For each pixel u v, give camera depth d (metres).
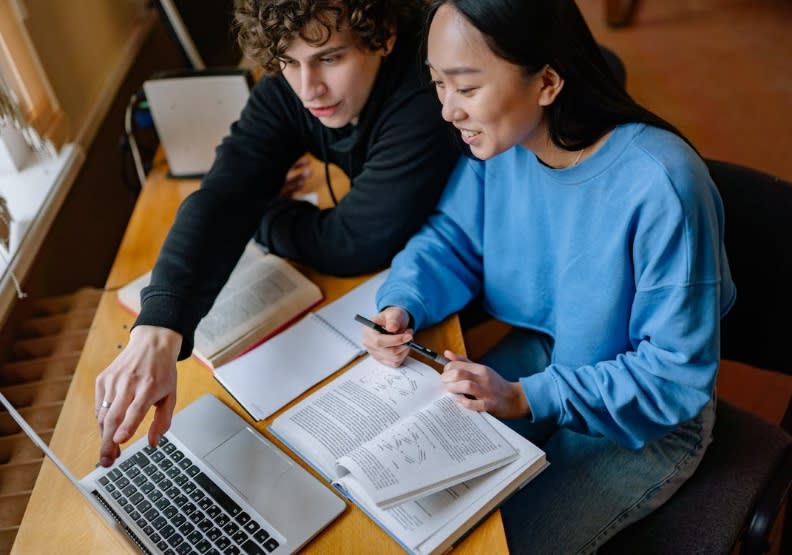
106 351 1.15
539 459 0.89
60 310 1.43
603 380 1.01
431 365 1.07
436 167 1.21
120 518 0.87
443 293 1.19
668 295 0.95
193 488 0.90
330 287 1.25
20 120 1.36
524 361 1.25
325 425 0.96
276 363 1.09
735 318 1.13
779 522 1.58
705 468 1.11
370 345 1.07
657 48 3.47
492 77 0.87
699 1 3.83
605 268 1.02
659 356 0.98
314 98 1.14
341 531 0.84
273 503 0.87
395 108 1.20
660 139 0.94
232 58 1.93
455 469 0.86
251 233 1.28
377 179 1.22
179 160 1.54
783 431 1.15
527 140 1.01
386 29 1.12
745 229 1.08
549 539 1.00
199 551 0.82
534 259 1.14
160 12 1.61
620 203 0.97
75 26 1.75
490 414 0.97
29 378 1.26
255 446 0.95
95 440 1.00
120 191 1.95
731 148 2.73
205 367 1.10
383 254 1.26
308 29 1.05
